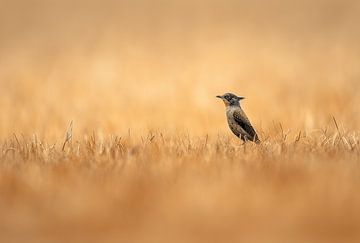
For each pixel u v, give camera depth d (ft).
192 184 26.76
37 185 27.40
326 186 25.81
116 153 34.60
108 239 22.18
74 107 70.95
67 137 39.68
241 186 26.20
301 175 27.58
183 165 30.30
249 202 24.54
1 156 35.47
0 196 26.43
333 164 29.76
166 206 24.56
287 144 36.47
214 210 23.94
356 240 21.53
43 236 22.54
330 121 54.90
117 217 23.94
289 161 30.48
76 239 22.25
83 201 25.23
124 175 28.71
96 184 27.37
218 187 26.25
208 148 35.53
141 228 22.95
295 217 23.22
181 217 23.53
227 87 80.84
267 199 24.75
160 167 30.07
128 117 65.36
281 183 26.55
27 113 68.18
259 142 39.45
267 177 27.40
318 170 28.45
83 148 37.88
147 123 59.31
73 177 28.45
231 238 21.77
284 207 24.08
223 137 39.91
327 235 21.88
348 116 58.13
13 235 22.67
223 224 22.90
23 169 30.55
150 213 24.13
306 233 22.06
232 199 24.84
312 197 24.72
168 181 27.48
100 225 23.35
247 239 21.66
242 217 23.43
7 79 91.71
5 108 71.72
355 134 40.86
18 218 24.09
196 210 23.99
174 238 21.94
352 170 28.43
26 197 26.05
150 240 21.89
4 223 23.71
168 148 35.78
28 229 23.12
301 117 58.75
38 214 24.36
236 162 30.63
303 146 35.68
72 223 23.56
